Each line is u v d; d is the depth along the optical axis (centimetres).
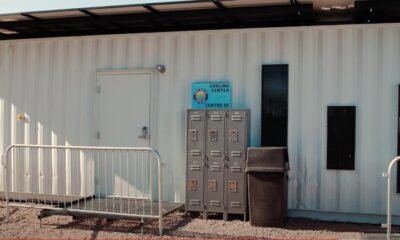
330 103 744
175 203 782
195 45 802
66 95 873
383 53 725
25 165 896
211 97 791
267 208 696
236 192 734
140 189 830
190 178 757
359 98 734
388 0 687
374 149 728
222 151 741
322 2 710
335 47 743
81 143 862
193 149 755
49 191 880
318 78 749
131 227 703
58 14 792
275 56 766
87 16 811
